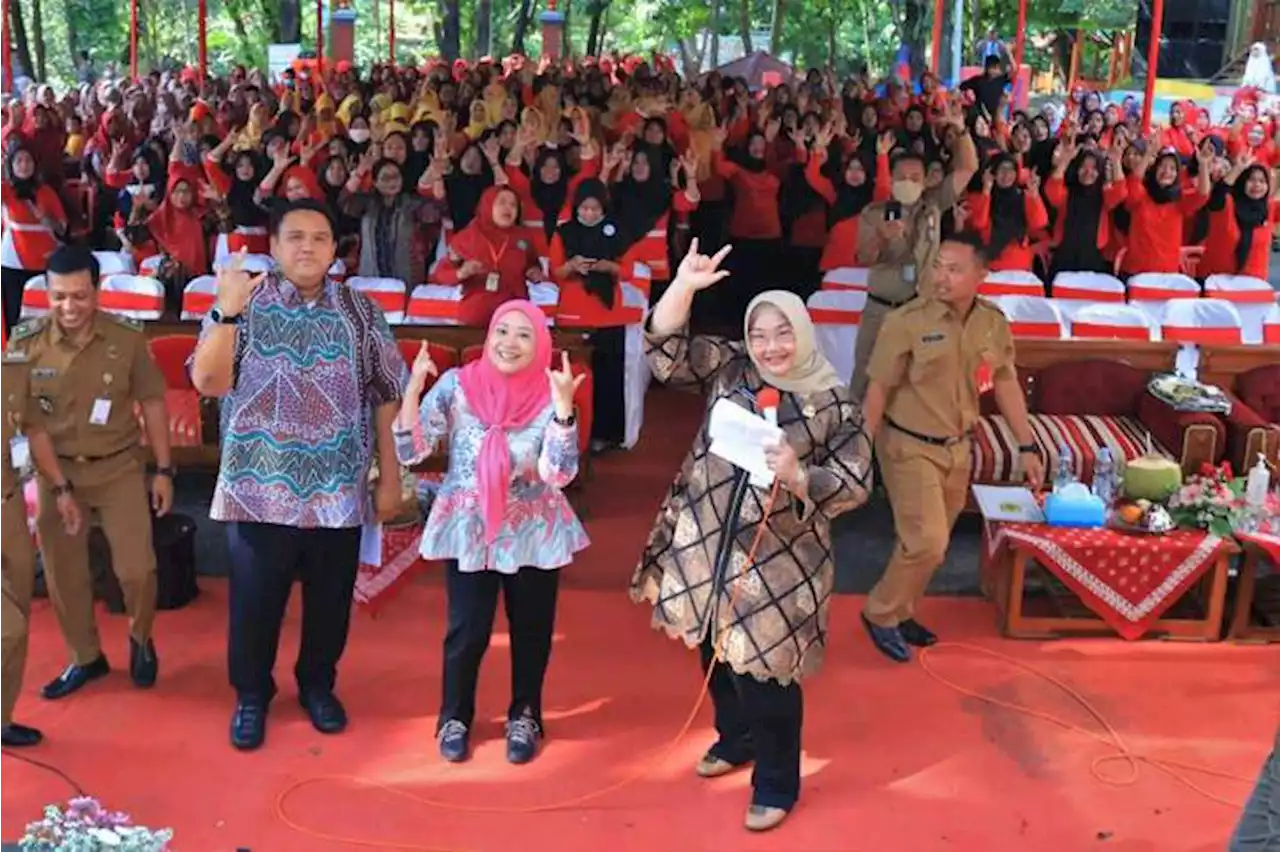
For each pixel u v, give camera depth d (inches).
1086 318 302.0
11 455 171.9
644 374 314.5
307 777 171.8
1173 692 198.8
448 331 273.4
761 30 1245.1
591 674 201.2
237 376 167.3
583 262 286.5
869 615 209.9
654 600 162.1
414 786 170.4
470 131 481.7
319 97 588.7
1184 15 1036.5
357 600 216.5
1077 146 435.2
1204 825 165.6
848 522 267.7
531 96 568.7
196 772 172.4
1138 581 211.3
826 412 148.8
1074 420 268.1
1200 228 376.8
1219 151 537.0
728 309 438.3
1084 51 1069.8
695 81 653.3
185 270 319.6
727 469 151.4
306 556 176.9
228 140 353.4
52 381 179.6
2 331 322.0
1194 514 216.4
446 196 341.7
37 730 178.9
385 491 177.0
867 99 557.6
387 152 359.9
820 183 418.9
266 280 168.1
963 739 184.9
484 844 158.7
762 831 161.8
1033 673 203.9
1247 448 245.4
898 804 168.7
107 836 126.3
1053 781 175.0
